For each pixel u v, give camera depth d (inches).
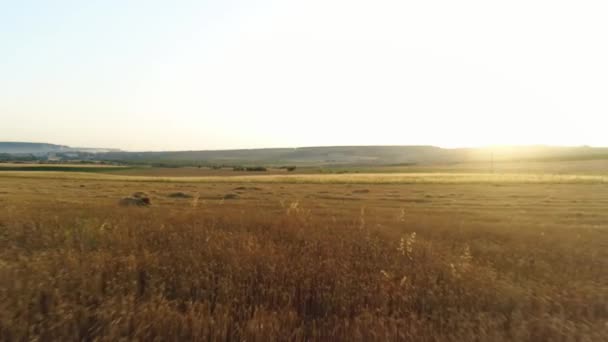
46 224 381.1
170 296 200.4
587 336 170.9
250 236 309.4
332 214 735.1
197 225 378.0
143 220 428.8
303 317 181.5
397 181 2358.5
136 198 934.4
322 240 317.1
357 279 221.1
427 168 5083.7
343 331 163.6
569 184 2063.2
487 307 202.1
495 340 166.7
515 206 1151.0
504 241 412.8
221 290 199.8
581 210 1049.5
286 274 219.9
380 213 812.6
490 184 2108.8
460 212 965.2
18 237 328.8
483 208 1094.4
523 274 263.9
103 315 165.8
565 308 203.2
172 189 1739.7
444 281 227.3
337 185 2106.3
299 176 3051.2
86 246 287.0
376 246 303.9
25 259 234.8
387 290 206.4
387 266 253.8
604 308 205.6
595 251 363.9
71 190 1583.4
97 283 201.5
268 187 1925.4
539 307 202.2
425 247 316.2
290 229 366.3
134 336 155.3
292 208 584.7
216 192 1578.5
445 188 1882.4
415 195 1518.2
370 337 160.4
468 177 2667.3
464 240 396.8
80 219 420.5
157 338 154.7
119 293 191.8
